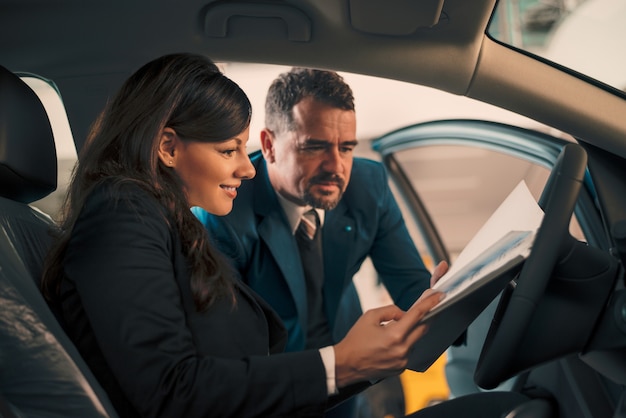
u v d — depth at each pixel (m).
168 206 1.31
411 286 2.55
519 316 1.30
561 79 1.89
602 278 1.38
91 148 1.37
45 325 1.20
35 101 1.43
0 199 1.37
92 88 1.91
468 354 2.60
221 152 1.36
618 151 1.92
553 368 2.00
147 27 1.86
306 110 2.24
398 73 1.92
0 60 1.88
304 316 2.33
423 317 1.21
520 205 1.34
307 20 1.84
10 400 1.18
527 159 2.47
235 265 2.31
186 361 1.18
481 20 1.80
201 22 1.86
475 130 2.57
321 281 2.43
